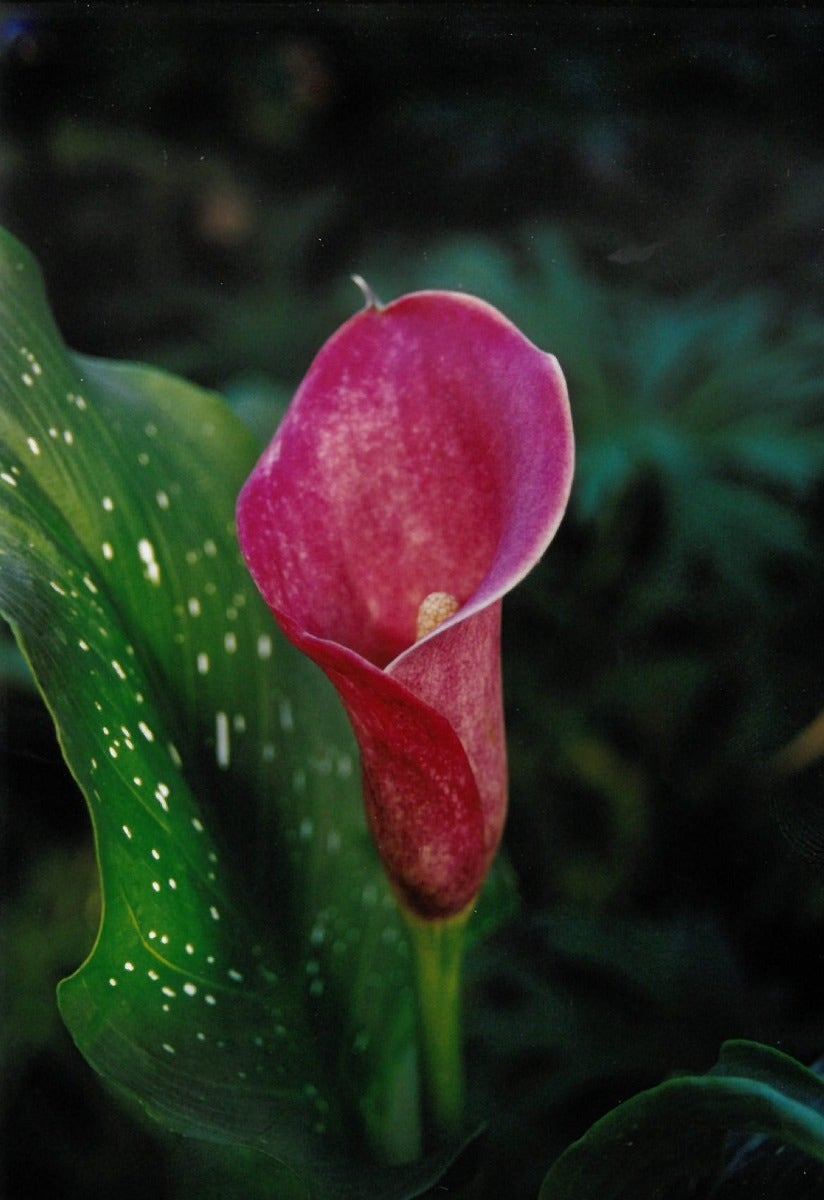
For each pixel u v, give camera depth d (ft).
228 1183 1.38
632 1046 1.41
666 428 1.85
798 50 2.45
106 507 1.31
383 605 1.23
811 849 1.56
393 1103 1.31
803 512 1.92
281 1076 1.25
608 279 2.37
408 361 1.21
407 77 2.69
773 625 1.85
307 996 1.30
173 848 1.25
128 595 1.30
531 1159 1.36
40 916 1.65
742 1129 1.11
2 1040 1.58
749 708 1.81
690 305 2.08
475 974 1.46
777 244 2.36
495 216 2.58
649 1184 1.17
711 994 1.44
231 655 1.35
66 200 2.72
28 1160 1.51
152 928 1.22
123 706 1.24
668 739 1.83
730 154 2.47
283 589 1.18
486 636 1.14
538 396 1.17
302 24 2.69
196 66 2.72
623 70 2.53
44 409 1.30
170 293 2.59
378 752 1.15
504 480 1.19
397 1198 1.19
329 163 2.73
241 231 2.70
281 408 1.71
